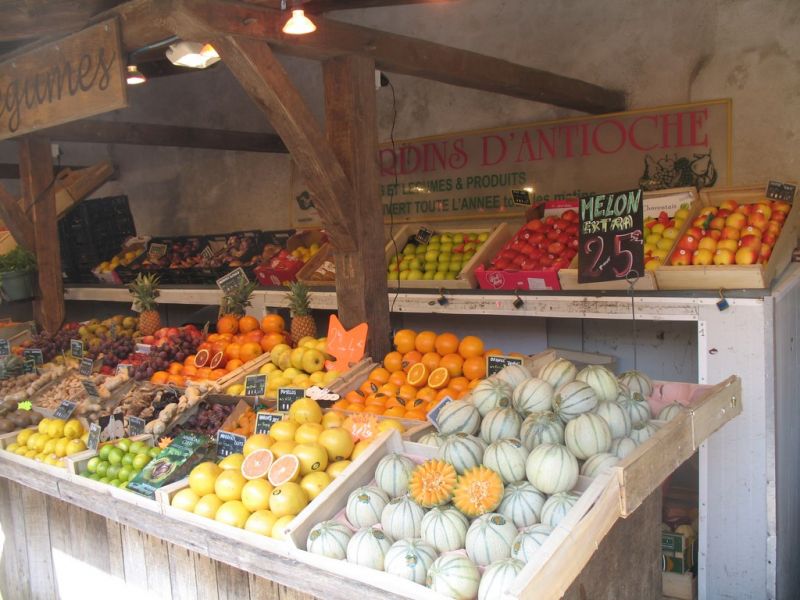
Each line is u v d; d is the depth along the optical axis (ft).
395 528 6.92
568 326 17.52
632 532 8.07
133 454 10.20
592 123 19.21
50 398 13.76
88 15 10.35
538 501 6.75
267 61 10.11
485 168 21.35
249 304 16.46
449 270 16.57
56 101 10.73
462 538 6.63
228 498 8.30
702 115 17.49
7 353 17.75
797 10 16.05
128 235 27.91
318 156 11.34
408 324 19.13
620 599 7.79
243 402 11.54
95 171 26.55
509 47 20.53
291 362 12.92
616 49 18.70
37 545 11.98
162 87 29.73
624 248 11.14
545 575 5.36
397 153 23.17
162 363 13.98
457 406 8.40
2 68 11.57
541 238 15.26
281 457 8.41
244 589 8.63
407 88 22.80
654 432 7.95
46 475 10.89
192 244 24.88
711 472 10.96
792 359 11.68
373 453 8.08
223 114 28.07
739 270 11.10
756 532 10.73
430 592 6.14
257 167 27.45
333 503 7.61
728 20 16.98
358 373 12.00
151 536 9.84
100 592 10.94
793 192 12.66
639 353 16.72
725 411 8.86
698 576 11.27
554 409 7.76
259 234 23.49
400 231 18.40
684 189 14.37
